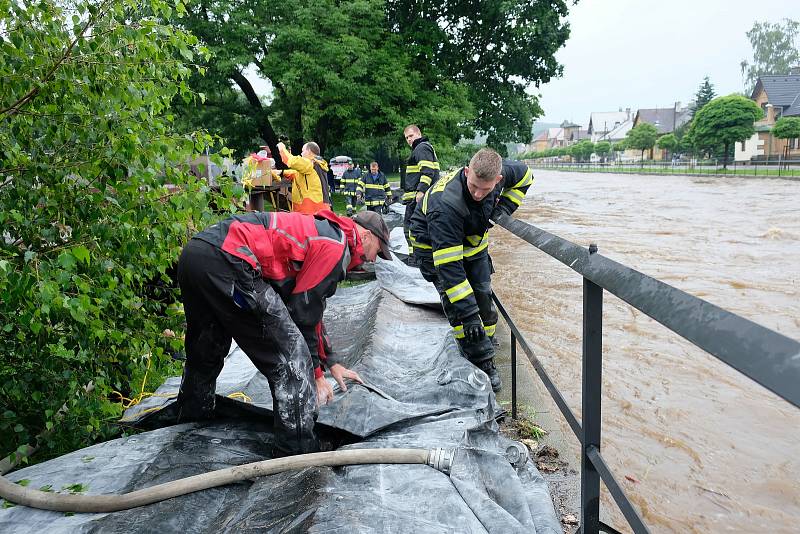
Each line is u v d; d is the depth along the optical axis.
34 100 3.06
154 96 3.29
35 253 2.78
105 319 3.41
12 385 3.15
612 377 5.36
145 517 2.36
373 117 22.19
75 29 2.97
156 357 3.87
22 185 3.02
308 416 2.85
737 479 3.72
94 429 3.46
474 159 3.79
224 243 2.80
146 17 3.27
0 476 2.61
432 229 4.11
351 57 20.66
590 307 2.01
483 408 3.45
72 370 3.26
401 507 2.28
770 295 8.60
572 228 16.80
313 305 2.87
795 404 0.96
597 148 102.81
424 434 3.05
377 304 5.50
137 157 3.24
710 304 1.34
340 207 23.62
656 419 4.54
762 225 16.30
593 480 2.11
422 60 24.27
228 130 24.19
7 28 2.95
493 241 14.21
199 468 2.80
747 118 48.47
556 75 27.30
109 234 3.12
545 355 5.93
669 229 16.09
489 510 2.28
